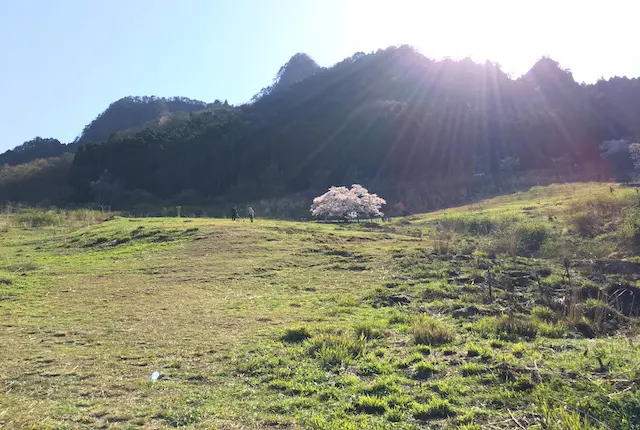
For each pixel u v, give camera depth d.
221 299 10.06
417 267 12.53
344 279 12.05
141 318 8.44
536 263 12.48
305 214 50.81
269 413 4.43
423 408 4.30
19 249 20.25
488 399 4.45
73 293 10.98
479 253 13.96
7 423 4.24
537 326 7.18
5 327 7.90
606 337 6.93
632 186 34.84
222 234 20.00
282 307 9.22
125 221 27.39
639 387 4.27
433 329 6.81
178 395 4.92
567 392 4.34
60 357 6.23
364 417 4.24
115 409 4.57
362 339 6.57
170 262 15.20
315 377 5.29
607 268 11.93
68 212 40.31
